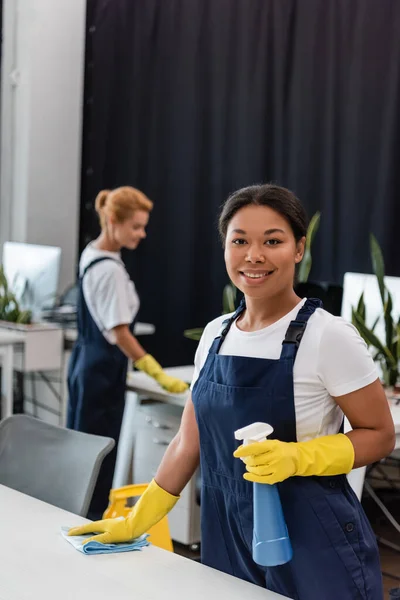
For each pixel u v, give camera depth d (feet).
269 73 16.01
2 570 5.34
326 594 5.35
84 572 5.35
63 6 19.03
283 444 5.06
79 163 19.65
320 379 5.39
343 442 5.29
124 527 5.86
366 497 14.29
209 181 17.15
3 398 14.89
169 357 18.02
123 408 11.76
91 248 11.68
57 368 15.15
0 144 19.29
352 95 14.79
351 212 14.93
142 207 11.35
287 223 5.49
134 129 18.30
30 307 16.07
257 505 5.12
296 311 5.59
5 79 19.20
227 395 5.54
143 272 18.30
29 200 19.13
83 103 19.54
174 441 6.14
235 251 5.50
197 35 17.04
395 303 11.80
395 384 11.93
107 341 11.48
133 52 18.21
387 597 10.32
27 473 7.51
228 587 5.18
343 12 14.88
